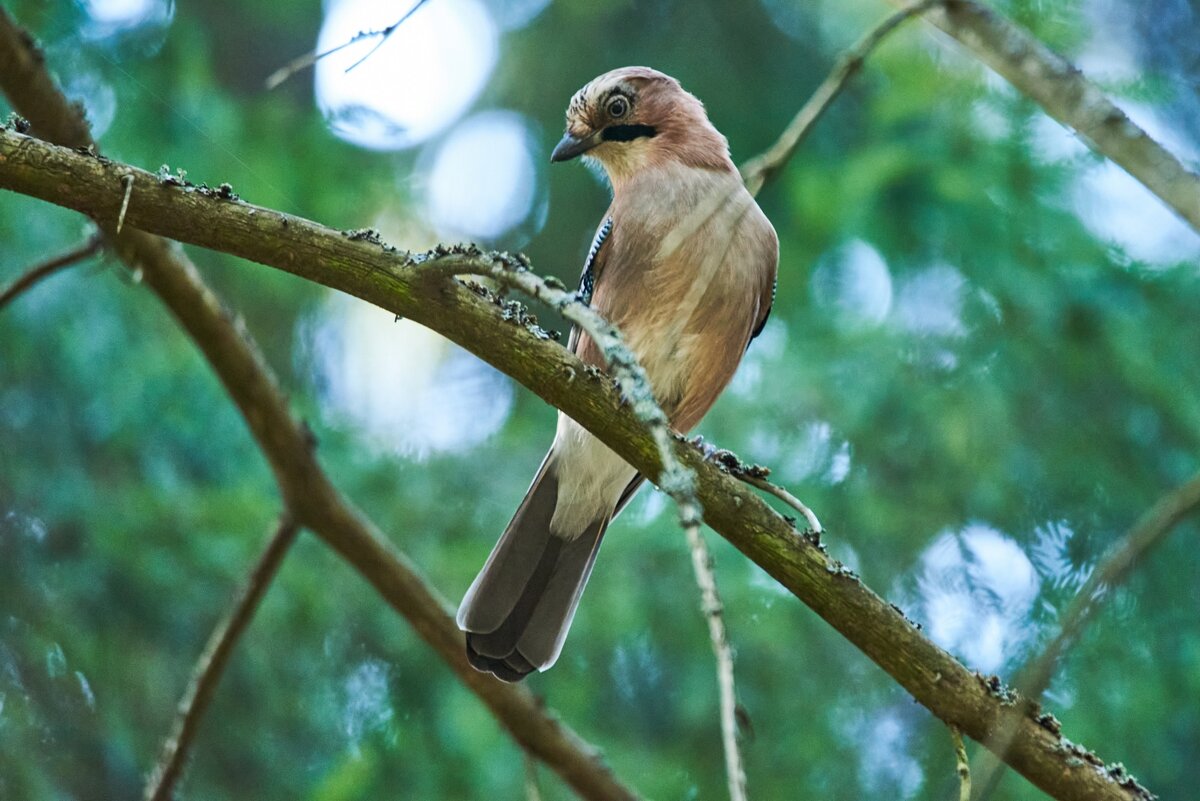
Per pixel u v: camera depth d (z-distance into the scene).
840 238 10.77
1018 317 10.15
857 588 6.01
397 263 5.65
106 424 10.15
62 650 9.65
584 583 8.21
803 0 12.87
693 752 9.94
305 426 8.48
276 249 5.64
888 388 10.26
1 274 10.19
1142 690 9.30
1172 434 9.83
